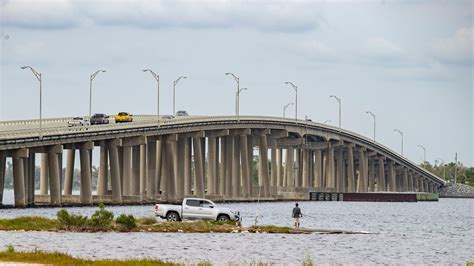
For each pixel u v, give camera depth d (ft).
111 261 376.48
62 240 486.79
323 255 459.32
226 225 577.84
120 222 552.82
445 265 440.04
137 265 365.20
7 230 536.42
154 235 530.27
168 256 432.66
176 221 584.81
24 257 382.42
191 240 506.48
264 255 448.65
